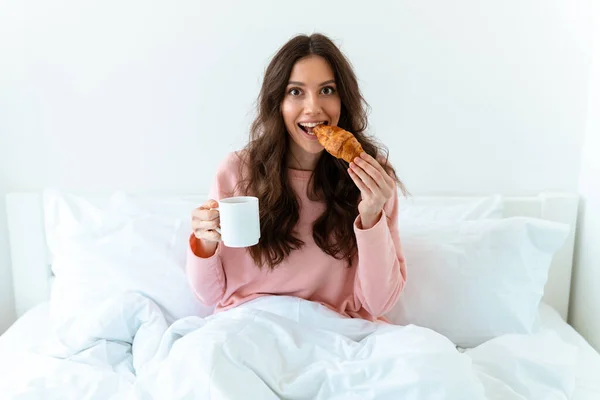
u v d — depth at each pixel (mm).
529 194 1745
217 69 1688
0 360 1266
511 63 1655
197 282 1267
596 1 1590
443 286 1450
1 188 1754
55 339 1337
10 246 1734
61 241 1606
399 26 1649
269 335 1079
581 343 1427
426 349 1011
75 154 1744
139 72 1688
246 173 1334
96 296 1445
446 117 1706
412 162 1744
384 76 1687
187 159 1752
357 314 1346
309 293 1317
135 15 1651
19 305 1768
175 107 1714
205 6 1647
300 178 1306
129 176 1765
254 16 1653
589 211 1653
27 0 1637
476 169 1738
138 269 1469
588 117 1661
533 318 1452
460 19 1637
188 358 987
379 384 969
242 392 936
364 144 1309
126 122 1723
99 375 1122
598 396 1145
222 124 1727
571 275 1767
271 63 1221
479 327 1436
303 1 1644
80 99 1705
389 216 1350
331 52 1189
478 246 1469
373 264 1213
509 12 1623
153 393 972
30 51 1666
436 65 1671
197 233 1179
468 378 972
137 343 1296
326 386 1000
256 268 1312
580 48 1628
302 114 1190
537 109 1682
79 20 1650
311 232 1303
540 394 1085
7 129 1716
